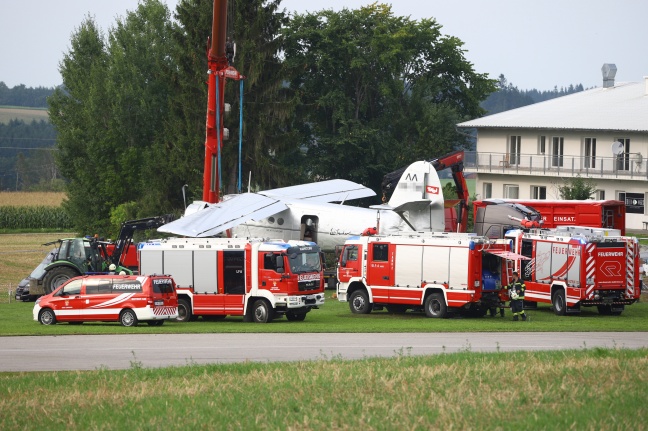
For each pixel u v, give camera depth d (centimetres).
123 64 18888
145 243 8331
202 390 4169
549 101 19300
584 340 6425
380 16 19250
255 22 16175
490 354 5156
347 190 11006
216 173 11069
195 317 8450
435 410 3550
